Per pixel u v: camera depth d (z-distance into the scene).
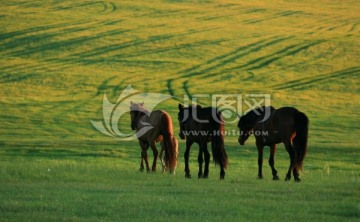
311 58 86.00
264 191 19.44
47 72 77.56
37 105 63.53
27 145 40.38
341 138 50.38
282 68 82.00
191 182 22.17
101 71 79.06
